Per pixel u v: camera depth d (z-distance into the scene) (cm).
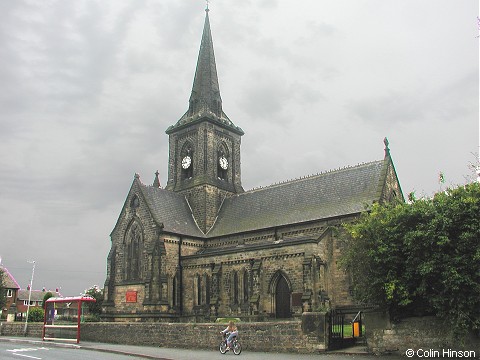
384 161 5719
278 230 6038
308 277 5028
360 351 3259
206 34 8406
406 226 3128
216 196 7375
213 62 8256
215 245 6769
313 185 6288
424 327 3048
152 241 6391
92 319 6975
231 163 7862
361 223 3384
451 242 2900
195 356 3294
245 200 7075
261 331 3600
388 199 5500
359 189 5694
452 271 2800
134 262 6606
